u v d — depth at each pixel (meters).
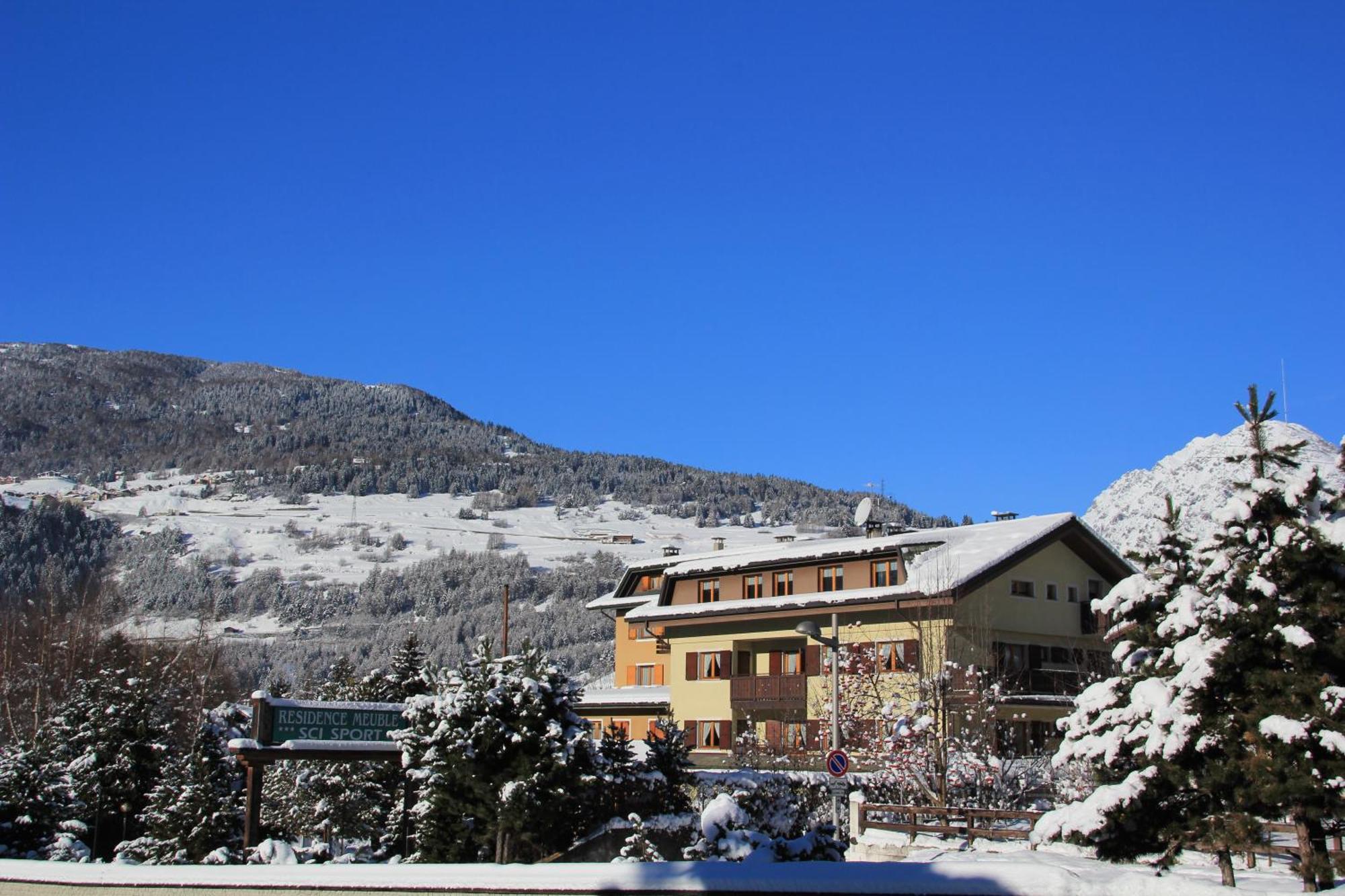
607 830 25.64
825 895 14.55
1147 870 19.31
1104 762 15.41
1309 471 14.86
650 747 28.89
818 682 45.19
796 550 49.03
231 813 30.16
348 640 145.12
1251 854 17.11
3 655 57.62
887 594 42.16
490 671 25.27
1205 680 14.30
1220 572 14.72
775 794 30.52
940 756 30.50
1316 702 13.84
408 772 25.61
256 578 183.88
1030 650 44.91
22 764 31.00
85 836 32.84
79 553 183.88
